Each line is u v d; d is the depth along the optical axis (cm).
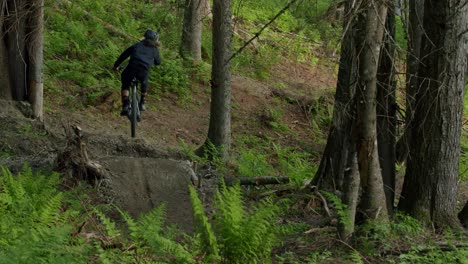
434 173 843
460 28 817
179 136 1513
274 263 689
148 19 1998
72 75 1571
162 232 784
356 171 754
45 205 640
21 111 1230
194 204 619
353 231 748
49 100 1462
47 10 1720
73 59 1667
